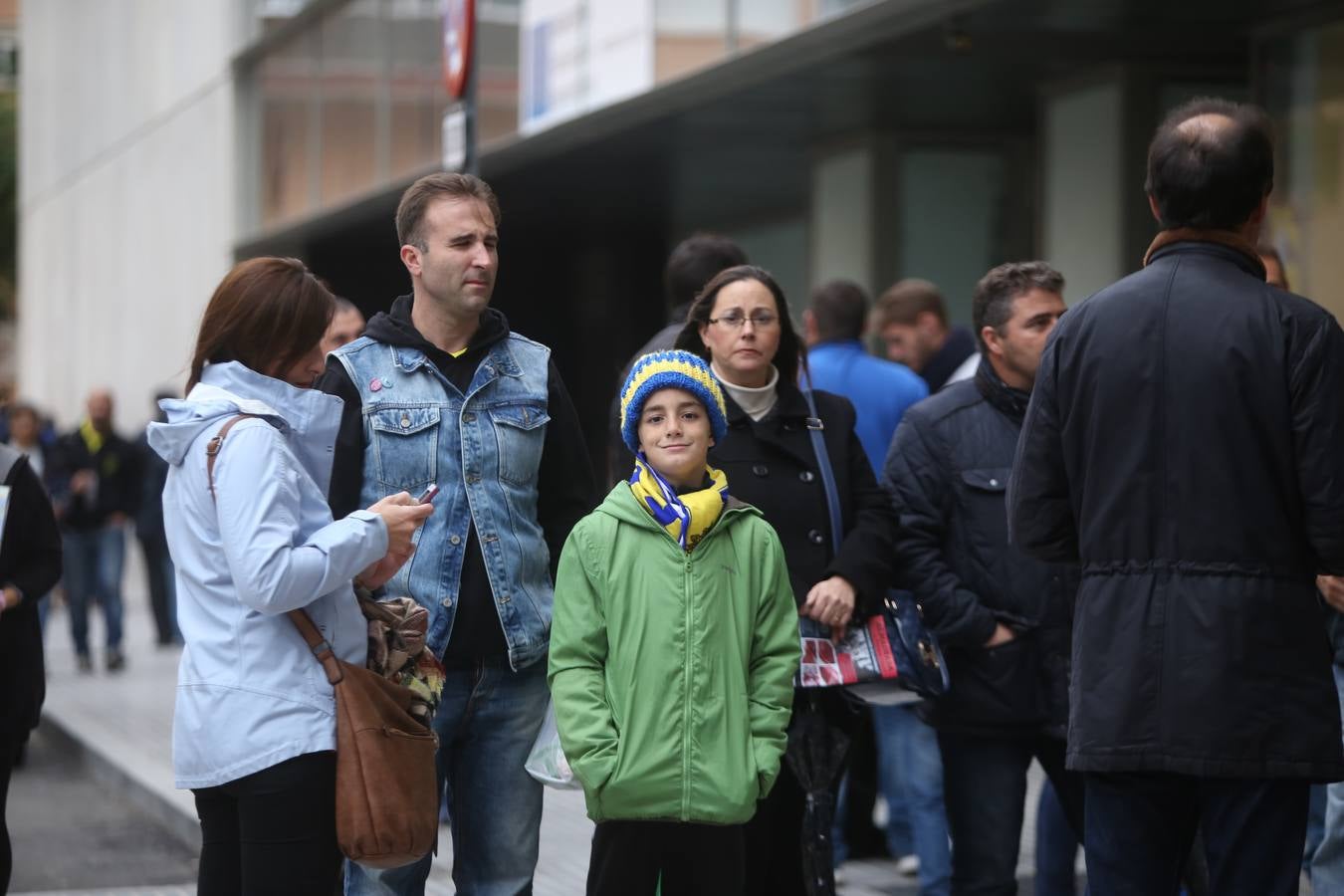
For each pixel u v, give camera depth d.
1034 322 6.41
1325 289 11.47
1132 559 4.62
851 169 16.73
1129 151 13.26
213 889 5.09
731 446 6.16
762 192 20.70
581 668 5.26
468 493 5.52
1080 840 6.45
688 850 5.30
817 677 5.96
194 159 31.47
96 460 18.45
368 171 24.27
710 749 5.18
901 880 8.84
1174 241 4.75
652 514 5.29
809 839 5.98
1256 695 4.47
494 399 5.62
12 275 65.06
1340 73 11.22
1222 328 4.57
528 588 5.62
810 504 6.16
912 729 8.14
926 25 11.82
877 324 10.18
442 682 5.26
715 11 15.04
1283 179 11.84
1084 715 4.65
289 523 4.90
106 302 38.25
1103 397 4.70
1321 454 4.48
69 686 17.02
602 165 18.53
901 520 6.42
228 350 5.16
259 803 4.86
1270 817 4.55
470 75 8.63
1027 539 5.00
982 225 16.59
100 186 38.84
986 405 6.54
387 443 5.47
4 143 65.12
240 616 4.91
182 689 4.95
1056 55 13.02
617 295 26.30
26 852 10.30
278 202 28.06
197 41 31.27
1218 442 4.54
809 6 13.77
